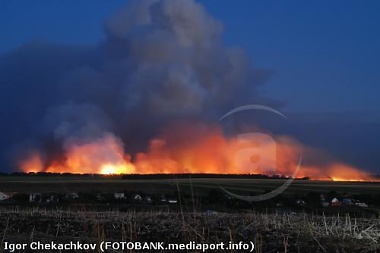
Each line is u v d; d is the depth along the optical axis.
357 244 9.67
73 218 14.20
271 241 10.20
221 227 11.92
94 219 13.05
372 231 10.67
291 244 9.77
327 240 10.03
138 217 14.10
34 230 12.47
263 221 12.31
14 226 13.09
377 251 9.08
